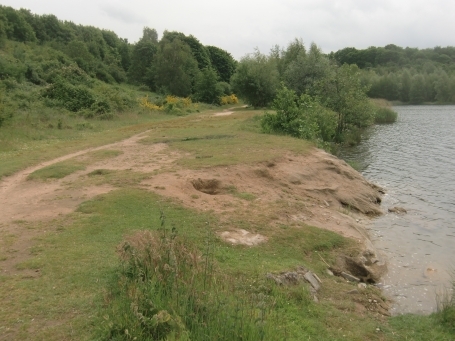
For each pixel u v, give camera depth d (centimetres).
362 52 9419
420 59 8881
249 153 1448
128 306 471
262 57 4672
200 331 440
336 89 2733
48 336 458
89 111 2764
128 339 428
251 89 4616
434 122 3753
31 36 6353
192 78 6122
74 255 664
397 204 1325
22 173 1262
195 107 4406
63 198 984
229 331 442
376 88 6862
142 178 1135
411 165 1883
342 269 791
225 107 5216
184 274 537
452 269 850
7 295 543
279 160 1375
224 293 531
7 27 5872
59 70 4116
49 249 693
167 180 1112
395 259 899
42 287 564
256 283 616
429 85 6700
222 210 954
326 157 1503
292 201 1088
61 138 1947
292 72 3806
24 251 688
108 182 1105
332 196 1234
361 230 1021
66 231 777
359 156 2112
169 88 5875
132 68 6950
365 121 2778
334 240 866
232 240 801
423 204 1321
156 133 2069
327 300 645
